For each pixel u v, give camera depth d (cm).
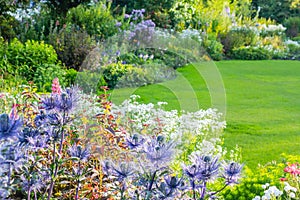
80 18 1138
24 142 191
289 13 2192
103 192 275
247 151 540
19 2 1126
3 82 647
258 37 1555
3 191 160
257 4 2255
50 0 1253
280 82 1037
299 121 700
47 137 205
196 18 1485
